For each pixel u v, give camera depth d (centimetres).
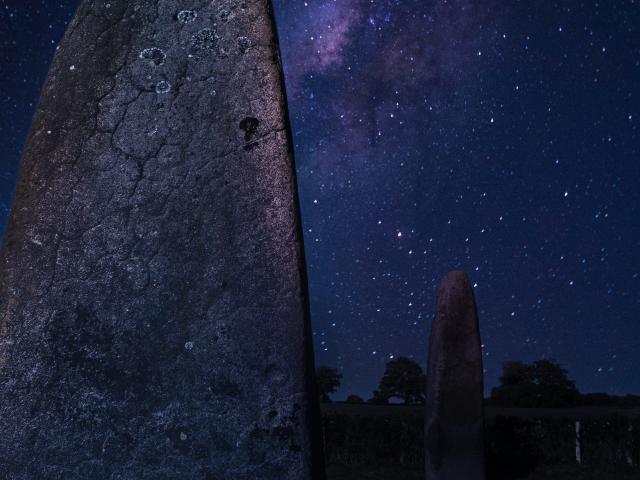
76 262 143
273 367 136
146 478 134
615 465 988
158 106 148
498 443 1025
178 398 137
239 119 145
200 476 133
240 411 135
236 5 150
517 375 2131
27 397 138
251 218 141
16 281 143
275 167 143
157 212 144
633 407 1983
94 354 139
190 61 149
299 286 139
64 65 153
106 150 147
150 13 152
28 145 150
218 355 137
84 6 155
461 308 636
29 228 145
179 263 142
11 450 136
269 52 148
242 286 139
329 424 1073
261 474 133
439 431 615
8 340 140
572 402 2041
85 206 145
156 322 140
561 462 1011
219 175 144
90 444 136
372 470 964
